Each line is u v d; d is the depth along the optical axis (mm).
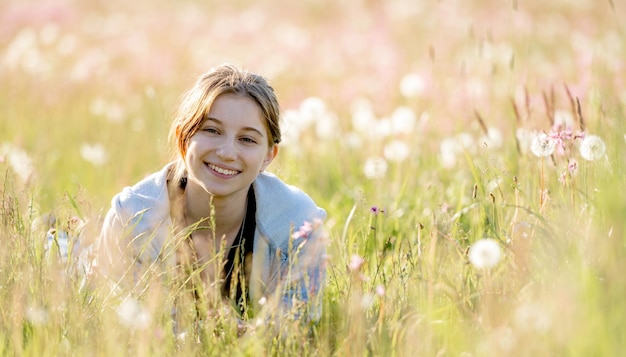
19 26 13359
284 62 10359
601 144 3584
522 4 13195
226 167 3398
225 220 3584
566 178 3535
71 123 7887
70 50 11148
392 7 14375
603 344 2613
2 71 10078
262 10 15227
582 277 2900
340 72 9695
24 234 3355
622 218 3072
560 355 2648
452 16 12719
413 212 4508
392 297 3234
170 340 2959
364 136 6391
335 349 3031
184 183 3621
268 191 3604
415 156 5547
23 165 4961
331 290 3529
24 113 8109
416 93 6984
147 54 10977
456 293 3016
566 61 8797
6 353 2871
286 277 3271
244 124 3404
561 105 5746
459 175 4941
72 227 3525
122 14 14273
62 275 3182
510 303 2969
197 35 12625
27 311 2982
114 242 3479
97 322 3021
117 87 9141
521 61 6703
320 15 14938
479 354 2793
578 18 12117
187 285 3475
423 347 2852
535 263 3205
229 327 3018
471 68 7812
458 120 5809
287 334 2992
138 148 6734
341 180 5617
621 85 5238
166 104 8086
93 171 6379
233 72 3502
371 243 4062
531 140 4496
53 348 2861
